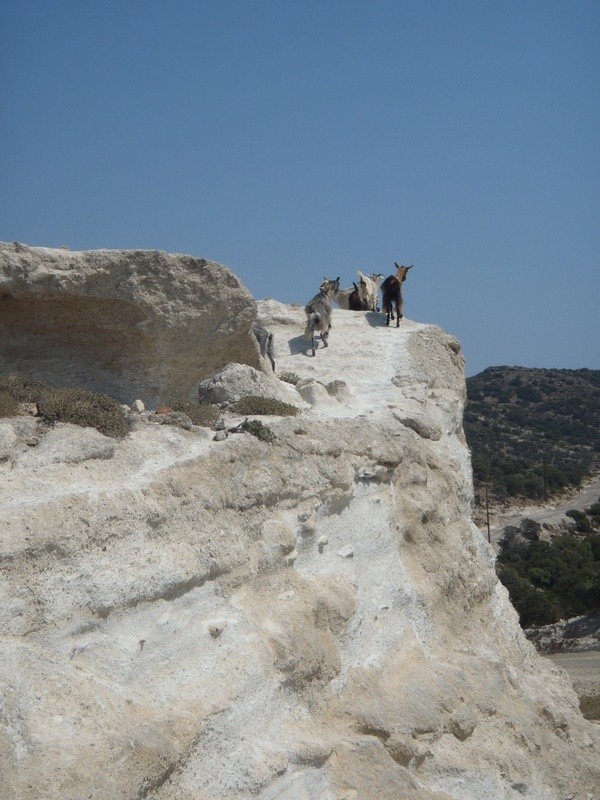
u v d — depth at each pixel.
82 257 11.52
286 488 10.05
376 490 12.23
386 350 19.55
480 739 10.54
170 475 8.58
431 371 19.00
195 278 12.62
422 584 12.12
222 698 7.53
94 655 6.84
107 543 7.34
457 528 14.02
